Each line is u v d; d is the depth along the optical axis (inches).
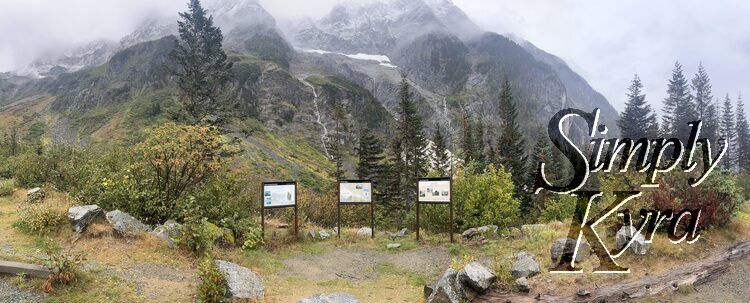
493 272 367.6
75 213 455.8
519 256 406.9
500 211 703.1
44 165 887.7
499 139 2516.0
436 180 626.5
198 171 586.2
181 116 1508.4
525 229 601.0
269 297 356.2
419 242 612.4
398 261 532.1
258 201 721.0
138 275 369.7
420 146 2199.8
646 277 367.9
